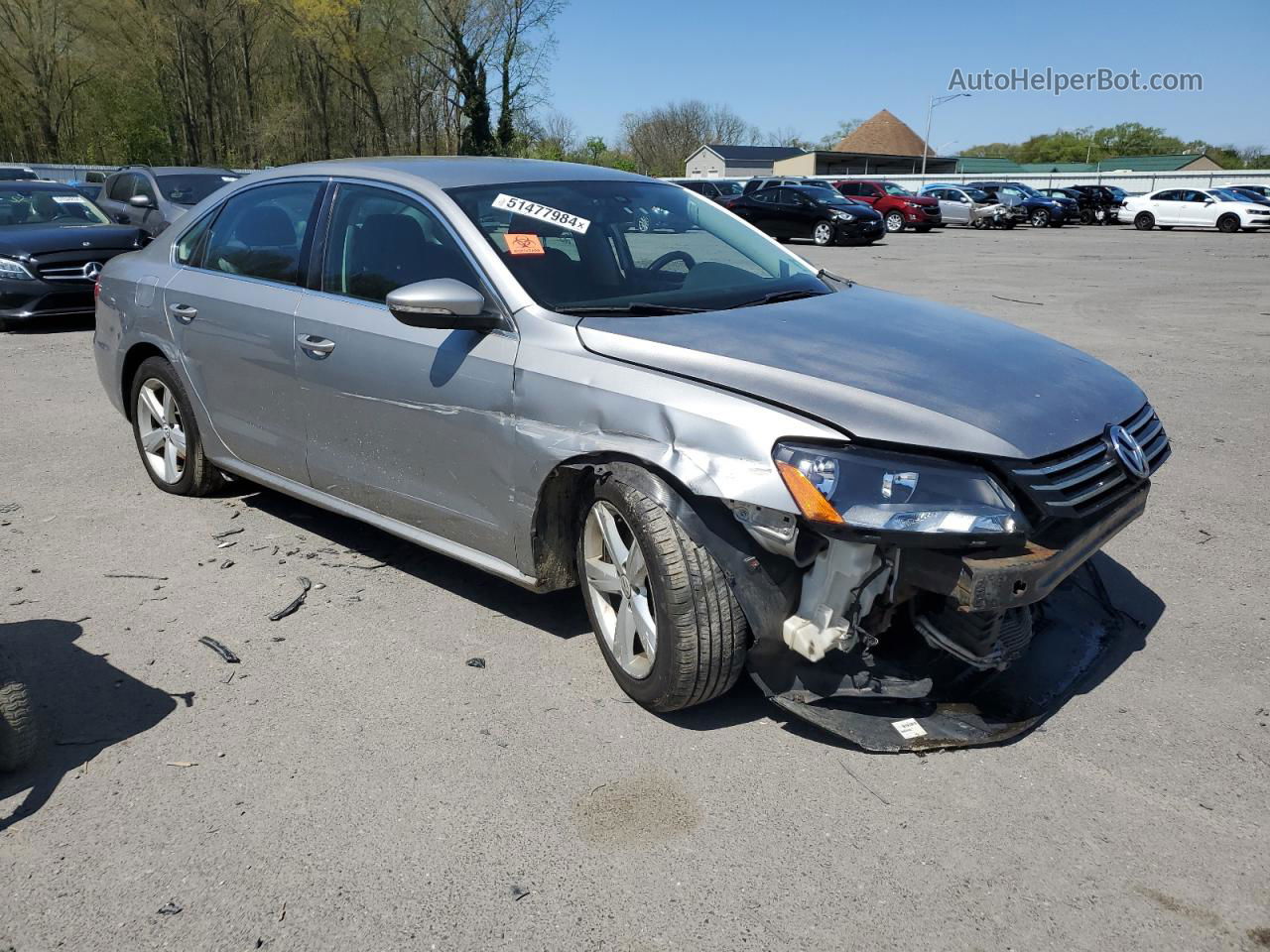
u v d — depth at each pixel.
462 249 3.67
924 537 2.67
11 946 2.33
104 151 50.25
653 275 3.88
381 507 4.05
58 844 2.67
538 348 3.35
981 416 2.86
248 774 2.96
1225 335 10.73
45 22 48.00
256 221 4.62
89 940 2.35
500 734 3.16
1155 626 3.89
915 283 16.25
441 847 2.65
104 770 2.99
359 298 4.00
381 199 4.04
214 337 4.62
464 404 3.53
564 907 2.44
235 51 51.38
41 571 4.39
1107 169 82.44
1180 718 3.25
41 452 6.15
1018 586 2.72
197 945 2.33
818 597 2.89
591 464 3.19
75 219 11.67
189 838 2.69
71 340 10.12
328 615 3.98
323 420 4.14
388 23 46.44
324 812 2.79
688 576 2.95
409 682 3.47
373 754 3.06
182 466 5.22
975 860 2.59
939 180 54.47
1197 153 97.12
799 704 3.05
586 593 3.45
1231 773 2.96
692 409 2.93
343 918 2.41
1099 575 4.23
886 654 3.19
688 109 100.88
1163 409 7.38
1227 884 2.51
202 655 3.66
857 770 2.97
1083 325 11.45
